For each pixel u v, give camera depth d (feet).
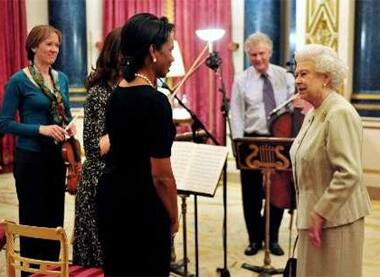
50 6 22.49
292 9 18.42
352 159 6.43
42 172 9.50
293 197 10.84
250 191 12.57
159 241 6.05
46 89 9.52
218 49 19.94
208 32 13.92
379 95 17.03
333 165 6.55
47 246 9.88
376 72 17.02
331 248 6.72
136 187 5.96
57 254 10.11
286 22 19.07
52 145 9.53
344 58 17.06
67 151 9.69
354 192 6.73
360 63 17.24
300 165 6.89
